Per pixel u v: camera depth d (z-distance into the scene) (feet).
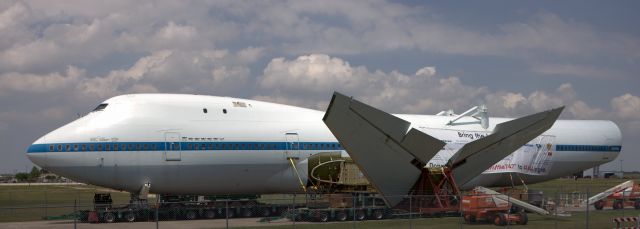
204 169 201.16
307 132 218.59
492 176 250.16
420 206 177.47
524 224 181.06
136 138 193.67
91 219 190.60
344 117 159.84
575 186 493.36
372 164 175.32
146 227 175.94
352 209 201.77
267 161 210.79
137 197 204.13
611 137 274.16
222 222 193.26
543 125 176.35
